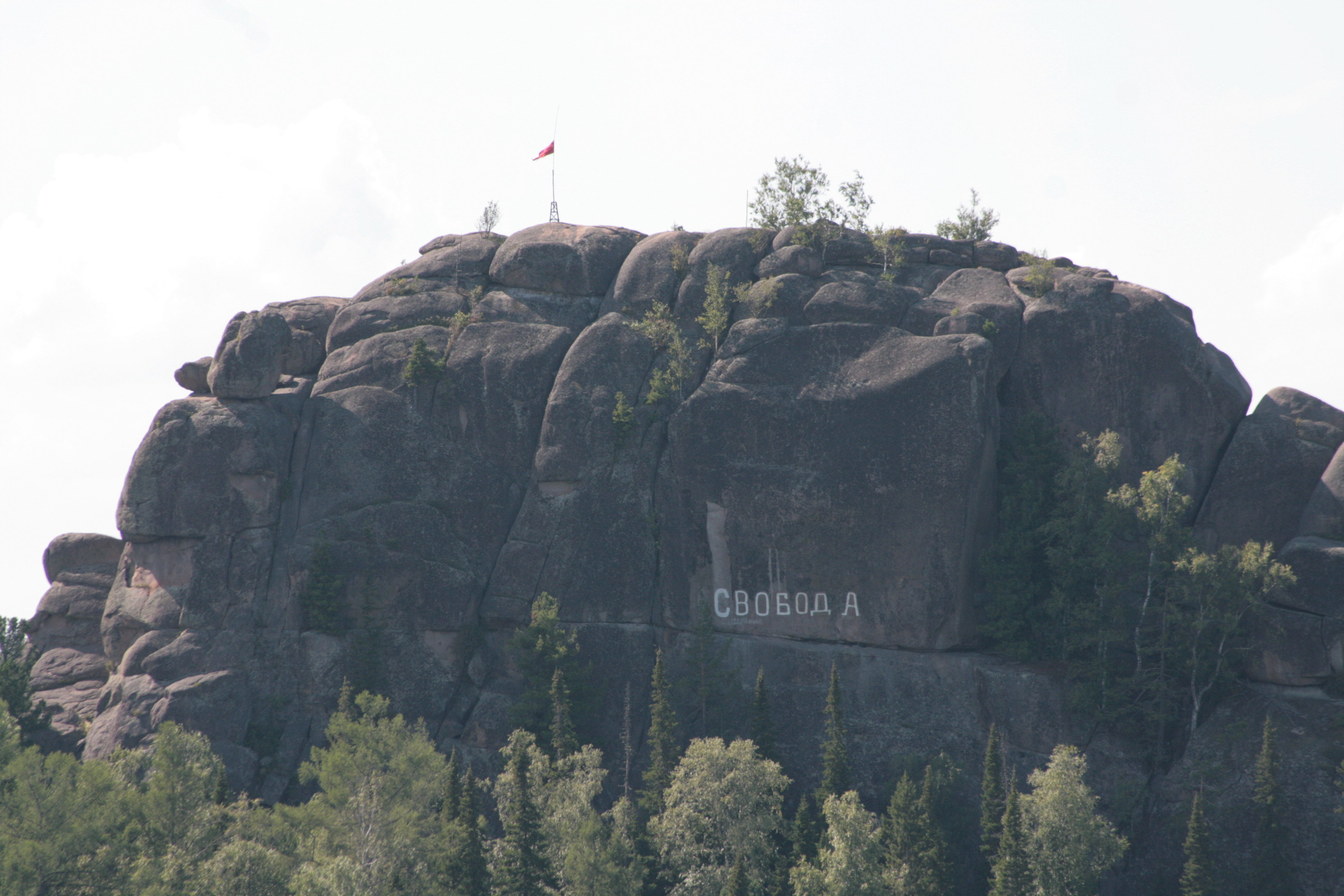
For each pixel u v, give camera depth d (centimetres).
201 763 12794
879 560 15462
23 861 10694
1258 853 12338
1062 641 14788
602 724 15338
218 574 15662
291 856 12025
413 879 11738
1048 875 11944
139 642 15350
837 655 15388
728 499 16012
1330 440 14975
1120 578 14838
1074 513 14775
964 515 15238
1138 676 13950
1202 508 15312
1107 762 14000
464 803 12638
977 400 15388
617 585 16012
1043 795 12219
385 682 15362
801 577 15725
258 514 16000
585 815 12756
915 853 12262
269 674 15300
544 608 15562
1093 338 16000
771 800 13188
